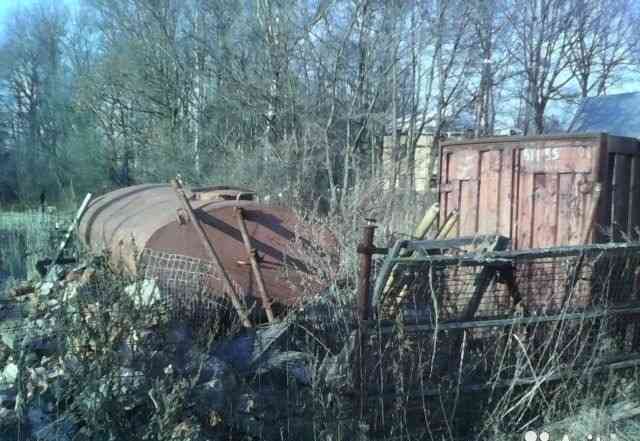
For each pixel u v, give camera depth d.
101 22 31.31
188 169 21.86
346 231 6.82
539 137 6.54
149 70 27.19
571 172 6.25
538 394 4.81
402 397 4.27
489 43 24.98
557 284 4.88
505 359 4.70
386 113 20.41
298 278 6.27
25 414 3.74
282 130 20.55
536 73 30.70
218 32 23.27
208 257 6.17
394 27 20.69
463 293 4.57
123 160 29.80
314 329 4.84
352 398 4.23
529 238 6.61
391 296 4.41
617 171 6.25
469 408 4.59
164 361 4.06
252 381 4.55
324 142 19.36
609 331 5.20
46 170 34.91
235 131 22.25
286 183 16.11
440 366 4.52
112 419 3.74
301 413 4.22
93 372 3.74
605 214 6.11
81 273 5.60
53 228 10.85
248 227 6.31
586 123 27.19
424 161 24.27
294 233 6.39
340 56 20.38
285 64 20.67
